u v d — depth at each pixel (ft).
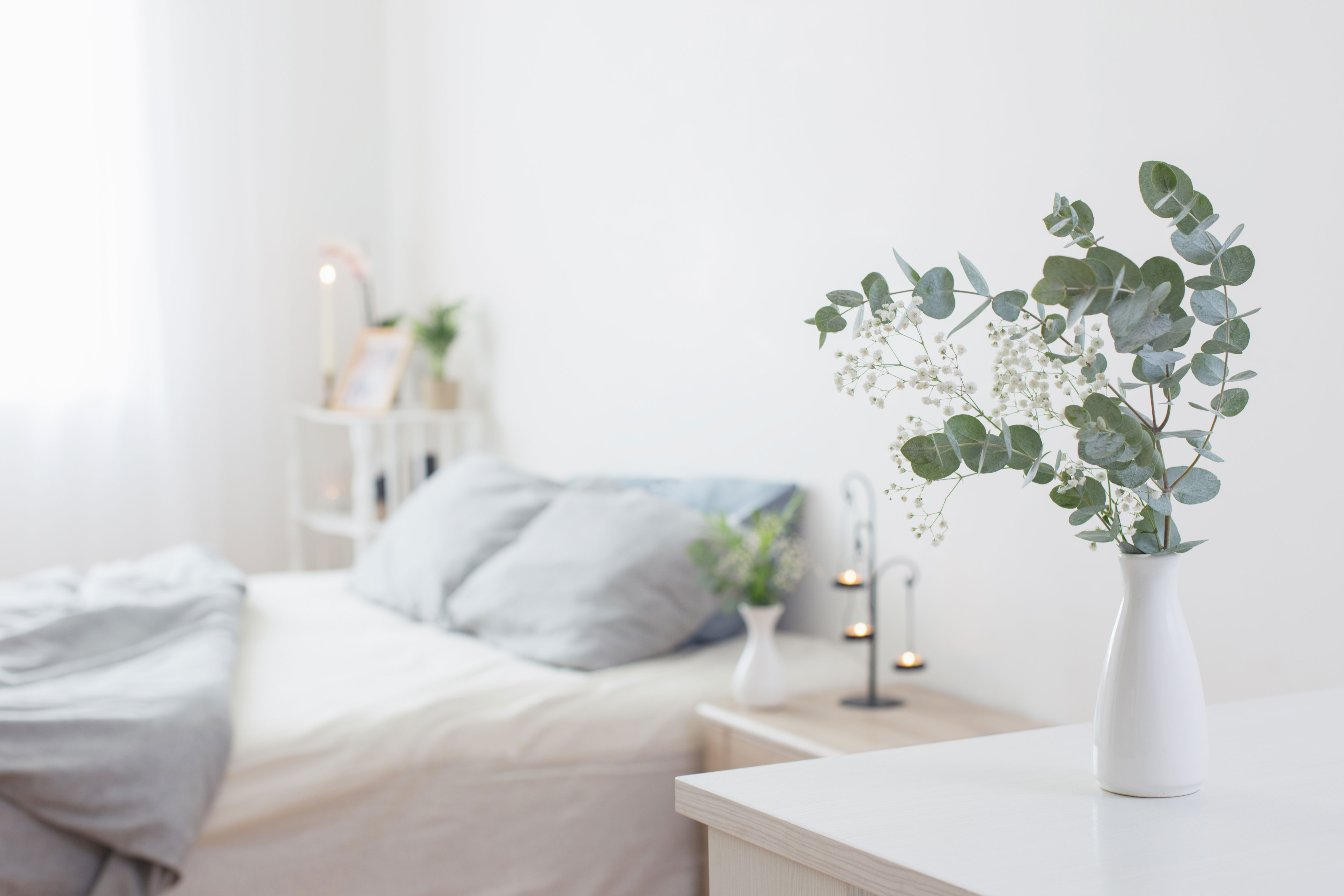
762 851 2.81
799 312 7.39
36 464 11.57
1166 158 5.02
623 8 9.32
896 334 6.51
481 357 12.09
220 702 5.20
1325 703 3.68
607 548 7.04
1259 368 4.68
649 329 9.13
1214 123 4.83
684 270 8.64
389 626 7.73
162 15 12.09
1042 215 5.64
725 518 6.52
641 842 5.77
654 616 6.73
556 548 7.30
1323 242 4.44
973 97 6.03
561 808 5.62
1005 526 5.95
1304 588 4.56
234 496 12.82
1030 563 5.81
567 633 6.64
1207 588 4.94
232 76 12.56
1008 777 3.01
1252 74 4.67
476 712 5.68
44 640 6.10
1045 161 5.62
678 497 7.93
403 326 13.32
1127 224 5.21
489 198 11.74
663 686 6.17
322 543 13.37
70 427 11.78
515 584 7.20
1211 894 2.23
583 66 9.95
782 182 7.53
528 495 8.38
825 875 2.62
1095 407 2.71
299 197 13.25
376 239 13.74
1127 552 2.89
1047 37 5.59
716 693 6.13
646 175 9.09
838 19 6.98
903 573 6.62
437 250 12.89
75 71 11.66
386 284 13.83
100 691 5.21
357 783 5.20
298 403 13.30
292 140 13.19
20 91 11.41
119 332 11.95
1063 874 2.33
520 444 11.38
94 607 6.46
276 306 13.04
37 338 11.53
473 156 12.00
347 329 13.56
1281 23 4.56
